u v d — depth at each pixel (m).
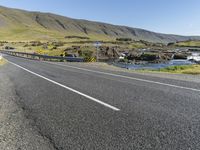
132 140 4.46
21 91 9.87
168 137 4.57
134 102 7.48
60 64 27.92
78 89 10.02
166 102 7.45
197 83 11.76
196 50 122.31
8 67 23.31
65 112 6.47
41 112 6.55
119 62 51.03
